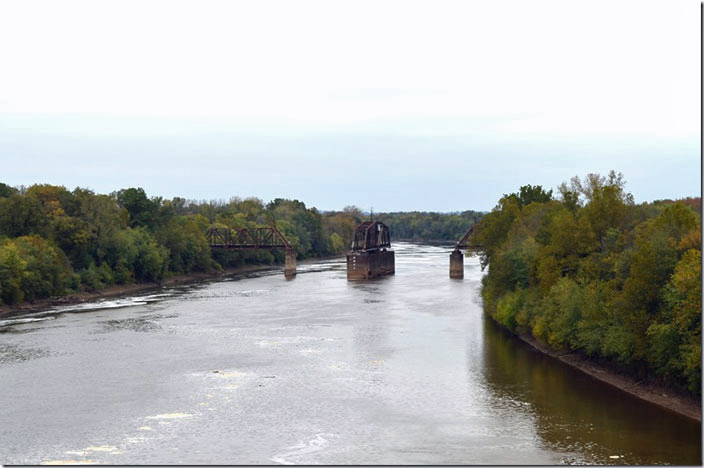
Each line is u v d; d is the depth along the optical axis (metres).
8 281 118.81
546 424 55.16
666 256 61.34
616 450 49.19
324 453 49.50
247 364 77.38
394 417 57.72
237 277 196.38
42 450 50.56
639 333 60.03
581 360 75.50
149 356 81.62
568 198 105.75
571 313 74.06
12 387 67.62
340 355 81.75
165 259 177.25
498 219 129.00
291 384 68.56
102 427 55.62
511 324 93.25
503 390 65.31
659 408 58.69
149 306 127.12
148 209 191.25
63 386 67.94
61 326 103.12
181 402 62.50
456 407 60.22
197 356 81.62
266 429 54.94
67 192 163.88
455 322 105.31
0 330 99.25
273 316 113.81
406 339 91.44
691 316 54.34
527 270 95.88
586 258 81.69
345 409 60.09
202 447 50.97
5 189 163.88
